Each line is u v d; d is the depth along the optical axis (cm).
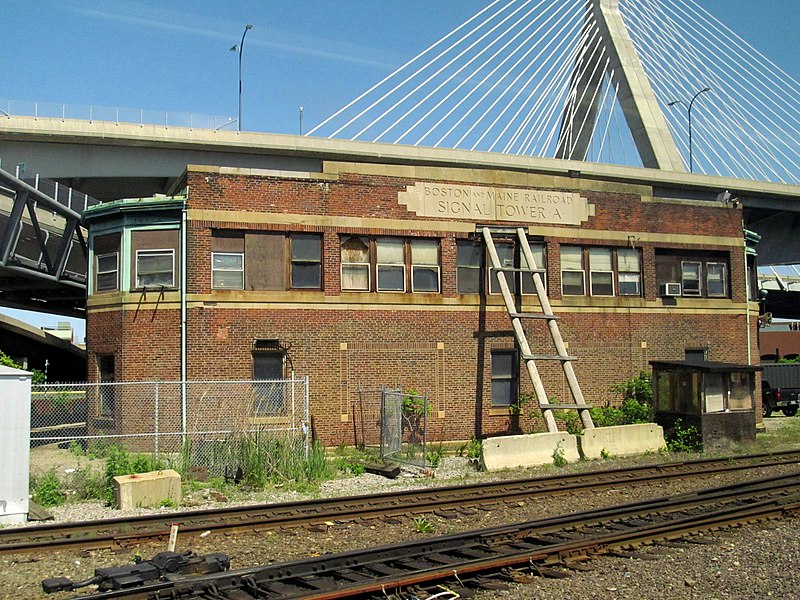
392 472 1883
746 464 1973
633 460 2109
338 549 1141
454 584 941
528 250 2469
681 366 2325
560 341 2412
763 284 7538
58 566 1056
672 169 5284
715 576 990
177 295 2188
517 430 2459
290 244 2273
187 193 2197
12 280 4041
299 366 2244
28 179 3228
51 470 1777
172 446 2116
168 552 979
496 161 4681
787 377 3966
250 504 1522
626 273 2692
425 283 2411
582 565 1033
